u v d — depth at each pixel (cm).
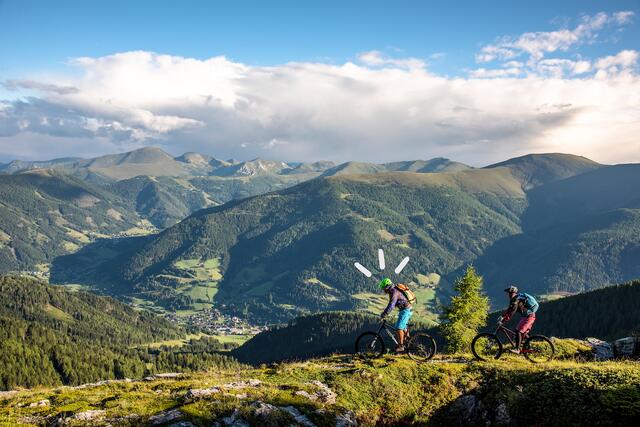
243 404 1638
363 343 2111
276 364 2523
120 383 2086
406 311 1897
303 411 1680
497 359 2134
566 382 1555
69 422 1455
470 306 5381
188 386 1933
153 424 1462
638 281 18188
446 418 1867
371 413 1838
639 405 1327
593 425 1362
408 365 2105
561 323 17725
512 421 1597
